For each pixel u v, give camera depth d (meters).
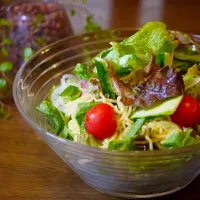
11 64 0.53
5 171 0.44
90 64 0.49
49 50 0.49
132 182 0.38
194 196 0.40
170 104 0.37
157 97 0.37
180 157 0.34
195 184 0.41
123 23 0.69
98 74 0.41
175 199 0.40
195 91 0.41
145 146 0.37
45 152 0.46
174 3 0.75
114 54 0.42
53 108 0.41
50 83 0.49
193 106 0.38
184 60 0.45
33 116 0.43
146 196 0.40
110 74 0.40
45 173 0.44
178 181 0.39
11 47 0.56
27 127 0.50
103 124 0.38
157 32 0.43
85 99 0.41
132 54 0.41
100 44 0.53
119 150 0.34
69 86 0.44
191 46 0.47
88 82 0.43
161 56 0.40
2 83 0.53
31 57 0.47
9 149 0.47
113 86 0.40
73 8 0.66
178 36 0.47
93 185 0.41
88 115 0.38
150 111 0.37
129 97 0.38
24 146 0.47
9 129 0.50
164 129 0.38
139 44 0.43
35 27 0.56
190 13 0.72
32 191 0.42
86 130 0.39
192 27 0.67
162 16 0.71
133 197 0.40
